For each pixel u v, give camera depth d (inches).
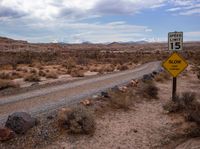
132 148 392.2
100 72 1688.0
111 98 618.2
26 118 411.8
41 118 470.6
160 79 1099.3
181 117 539.5
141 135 442.9
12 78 1295.5
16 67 1999.3
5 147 357.4
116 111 565.3
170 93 839.7
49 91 840.3
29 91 849.5
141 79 1031.6
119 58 3754.9
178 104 585.9
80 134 422.3
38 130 413.4
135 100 674.8
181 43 622.8
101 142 405.1
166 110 588.4
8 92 823.7
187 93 637.3
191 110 532.1
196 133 446.0
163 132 460.8
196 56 3538.4
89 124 431.5
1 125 442.6
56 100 674.2
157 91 785.6
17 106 609.3
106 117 517.7
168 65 636.1
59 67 2108.8
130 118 528.4
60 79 1294.3
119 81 1075.3
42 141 387.2
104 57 3922.2
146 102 677.3
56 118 467.2
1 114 534.0
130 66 2273.6
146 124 498.0
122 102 592.4
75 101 642.2
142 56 4389.8
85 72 1740.9
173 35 629.3
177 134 451.8
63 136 410.9
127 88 779.4
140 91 749.9
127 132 450.6
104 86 925.8
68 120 438.6
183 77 1337.4
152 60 3339.1
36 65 2260.1
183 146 400.8
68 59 3107.8
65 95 751.7
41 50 6973.4
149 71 1620.3
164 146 403.9
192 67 2037.4
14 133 385.7
